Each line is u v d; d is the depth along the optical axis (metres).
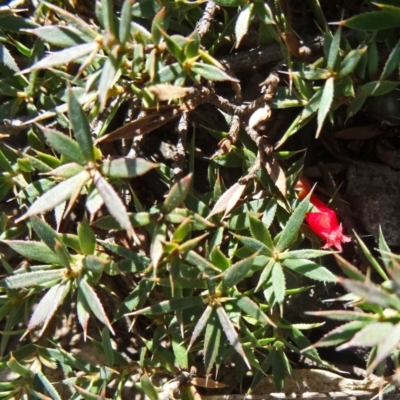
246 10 0.45
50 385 0.47
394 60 0.45
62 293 0.45
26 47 0.49
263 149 0.47
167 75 0.45
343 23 0.45
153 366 0.48
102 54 0.47
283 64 0.47
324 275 0.45
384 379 0.47
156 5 0.46
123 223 0.43
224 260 0.45
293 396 0.48
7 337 0.48
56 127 0.49
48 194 0.43
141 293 0.46
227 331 0.44
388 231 0.49
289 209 0.47
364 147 0.50
